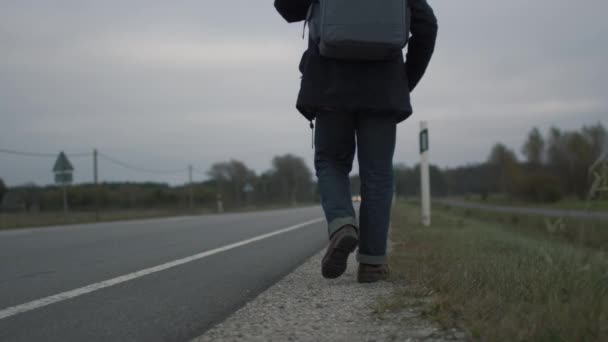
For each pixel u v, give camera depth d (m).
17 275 4.56
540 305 2.62
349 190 3.56
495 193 101.88
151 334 2.67
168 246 7.07
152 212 38.44
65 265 5.20
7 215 32.03
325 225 12.17
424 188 11.38
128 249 6.72
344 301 3.20
